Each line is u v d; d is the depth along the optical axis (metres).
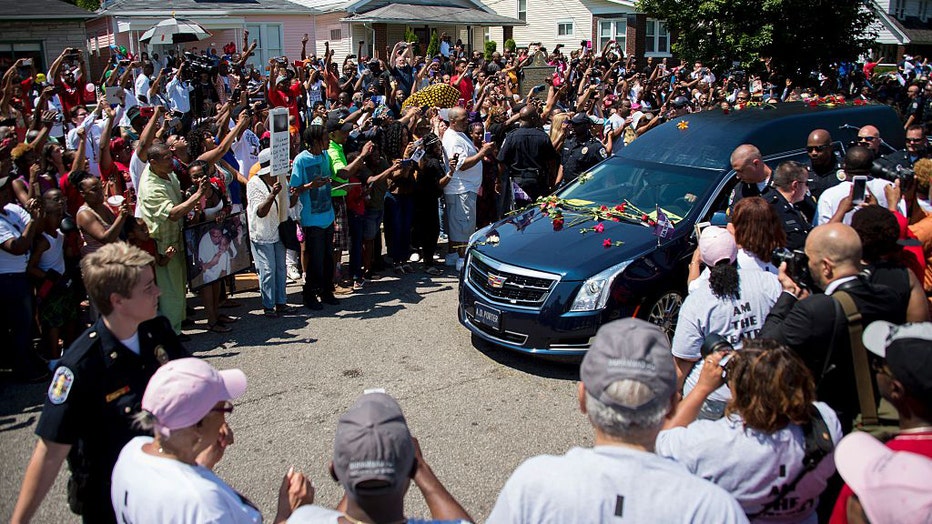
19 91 11.95
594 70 20.36
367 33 30.00
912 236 4.74
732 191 6.66
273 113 6.77
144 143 7.38
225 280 8.30
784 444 2.55
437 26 31.73
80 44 24.30
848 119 8.00
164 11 27.12
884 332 2.48
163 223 6.38
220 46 28.55
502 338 6.23
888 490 1.95
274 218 7.39
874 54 38.03
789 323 3.25
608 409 2.09
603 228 6.48
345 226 8.34
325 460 4.94
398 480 2.03
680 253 6.25
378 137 9.27
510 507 2.10
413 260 9.69
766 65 19.97
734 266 3.83
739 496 2.60
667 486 2.03
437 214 9.09
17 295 5.75
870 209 3.71
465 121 9.04
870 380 3.10
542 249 6.26
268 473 4.79
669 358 2.16
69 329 6.47
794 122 7.57
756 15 19.61
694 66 20.77
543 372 6.25
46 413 2.88
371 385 6.03
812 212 6.01
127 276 2.88
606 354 2.13
